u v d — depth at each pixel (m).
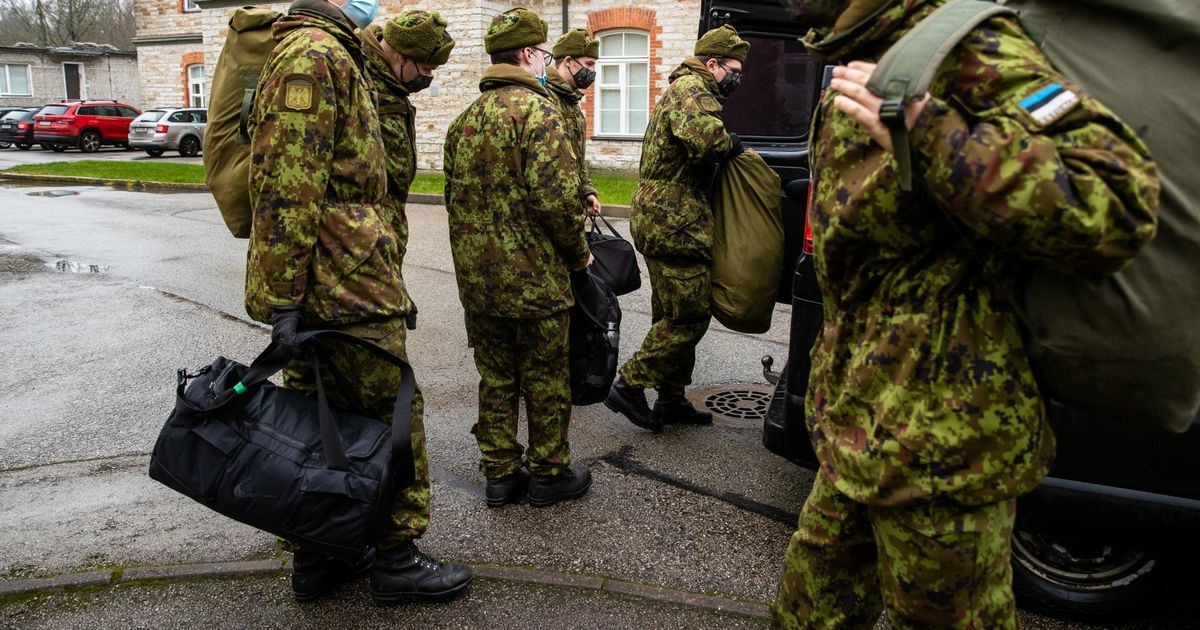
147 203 14.16
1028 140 1.34
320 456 2.40
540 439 3.46
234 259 9.05
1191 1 1.43
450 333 6.25
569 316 3.44
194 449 2.38
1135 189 1.34
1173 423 1.56
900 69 1.41
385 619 2.74
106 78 44.53
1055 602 2.71
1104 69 1.47
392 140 3.33
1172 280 1.46
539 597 2.85
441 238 10.50
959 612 1.63
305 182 2.33
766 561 3.09
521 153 3.12
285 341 2.31
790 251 4.35
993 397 1.54
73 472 3.88
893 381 1.61
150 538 3.25
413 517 2.77
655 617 2.74
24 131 28.31
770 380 4.57
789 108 4.67
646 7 17.47
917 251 1.60
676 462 3.97
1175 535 2.33
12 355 5.64
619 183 16.25
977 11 1.43
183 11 27.56
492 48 3.27
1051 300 1.49
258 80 2.59
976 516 1.59
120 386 5.05
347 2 2.56
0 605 2.81
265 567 3.01
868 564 1.88
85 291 7.48
